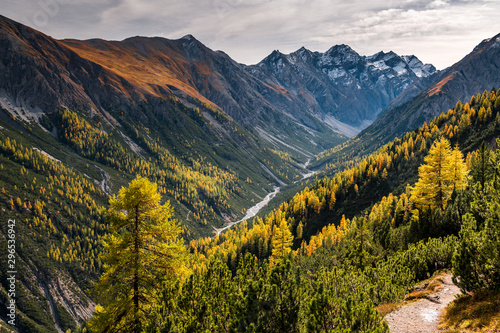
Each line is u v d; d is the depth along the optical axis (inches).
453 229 1288.1
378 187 4916.3
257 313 549.6
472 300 644.7
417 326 665.0
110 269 679.1
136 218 705.0
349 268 1063.0
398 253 1211.9
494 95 5610.2
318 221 4948.3
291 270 599.5
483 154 1507.1
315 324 538.9
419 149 5280.5
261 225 5447.8
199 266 2923.2
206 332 516.4
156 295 689.0
